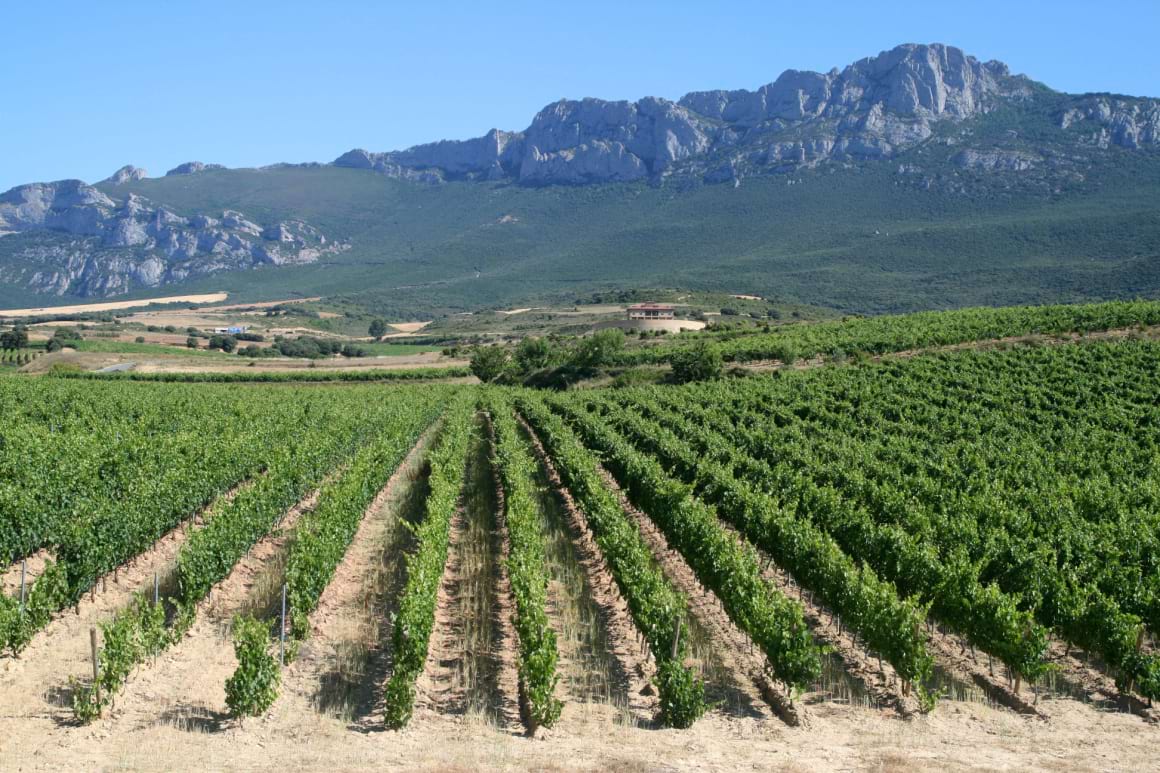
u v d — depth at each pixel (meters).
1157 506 24.44
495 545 23.78
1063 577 17.52
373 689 14.53
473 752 12.27
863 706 14.38
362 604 18.67
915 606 15.33
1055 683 15.40
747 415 44.53
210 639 16.39
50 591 16.12
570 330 144.25
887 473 28.78
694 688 13.43
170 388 66.56
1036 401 42.75
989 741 13.01
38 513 20.47
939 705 14.49
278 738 12.61
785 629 14.88
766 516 21.72
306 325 188.88
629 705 14.28
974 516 22.50
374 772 11.62
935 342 61.22
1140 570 18.12
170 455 28.38
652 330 100.44
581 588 19.88
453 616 18.03
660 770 11.81
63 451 28.25
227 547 18.89
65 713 13.12
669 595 16.42
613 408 49.72
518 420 56.28
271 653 15.51
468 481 33.22
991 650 15.27
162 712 13.32
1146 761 12.34
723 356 66.38
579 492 27.22
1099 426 37.81
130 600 18.28
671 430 40.75
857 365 57.94
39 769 11.34
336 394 63.44
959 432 37.41
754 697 14.77
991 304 150.12
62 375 77.88
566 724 13.39
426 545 18.95
